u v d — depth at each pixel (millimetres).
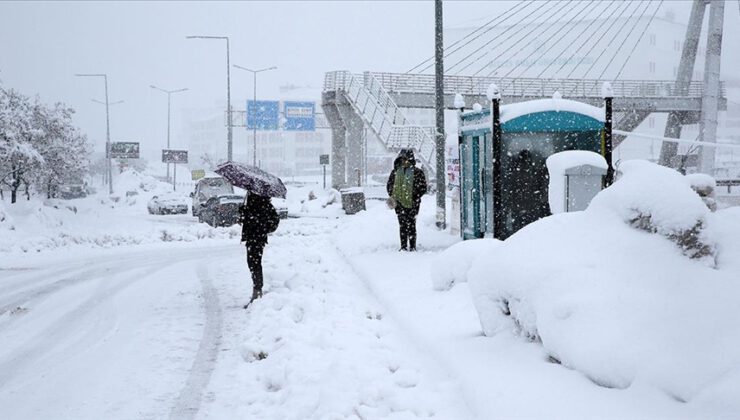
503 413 4855
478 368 5832
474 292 6785
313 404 5691
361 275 12266
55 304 11125
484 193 14562
